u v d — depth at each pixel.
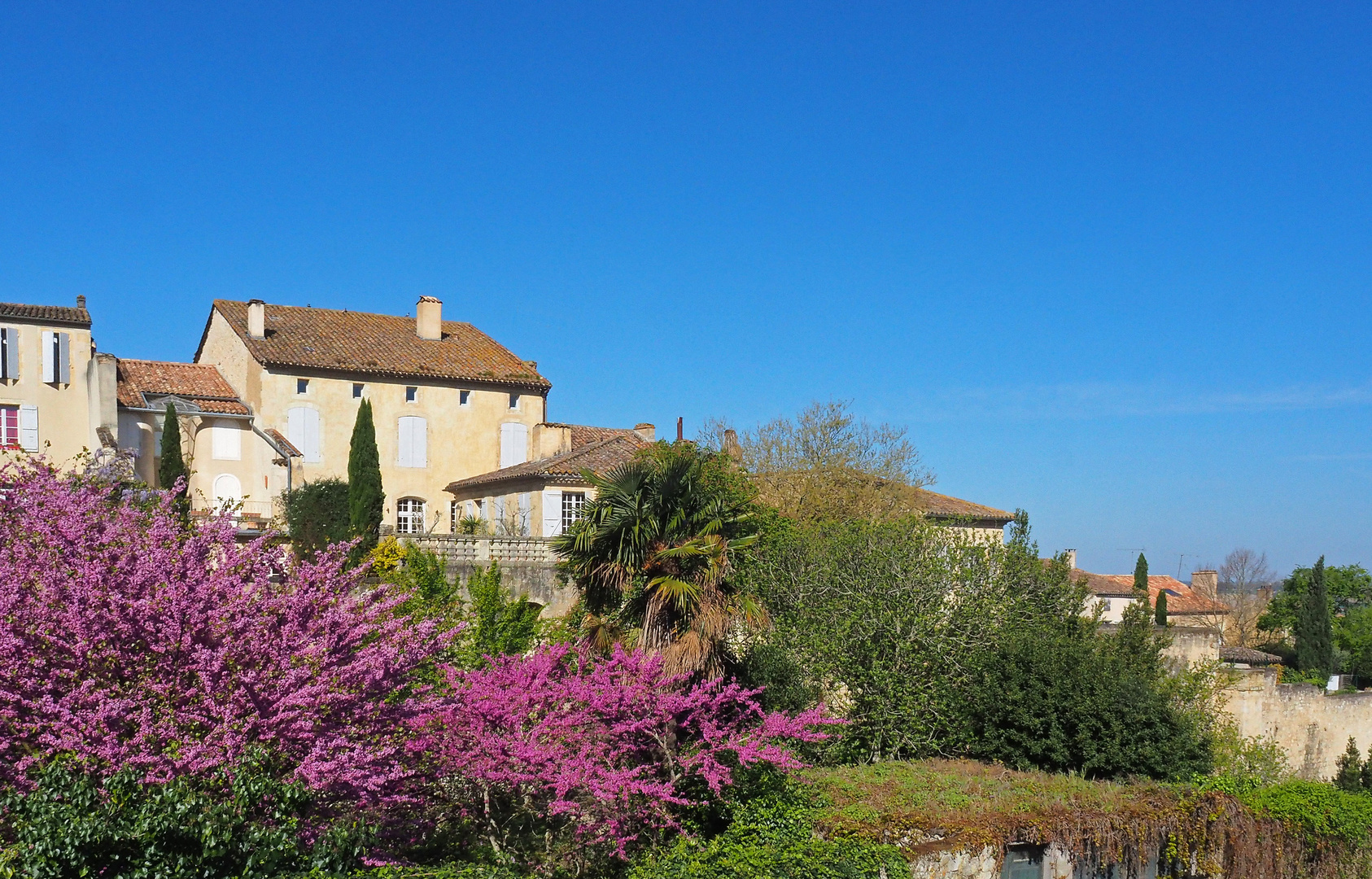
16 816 7.90
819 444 37.72
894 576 19.77
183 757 8.62
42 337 32.06
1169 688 20.12
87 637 8.98
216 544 10.75
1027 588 20.97
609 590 14.79
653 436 41.19
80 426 32.47
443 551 24.11
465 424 39.66
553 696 11.97
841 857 11.81
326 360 37.16
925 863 12.58
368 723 10.26
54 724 8.51
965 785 15.34
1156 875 14.68
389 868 8.92
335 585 10.94
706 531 14.35
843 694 19.33
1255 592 67.69
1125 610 21.83
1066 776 16.48
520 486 34.00
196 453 35.28
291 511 30.91
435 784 11.34
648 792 11.52
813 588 19.94
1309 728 29.56
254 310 37.09
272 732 9.34
